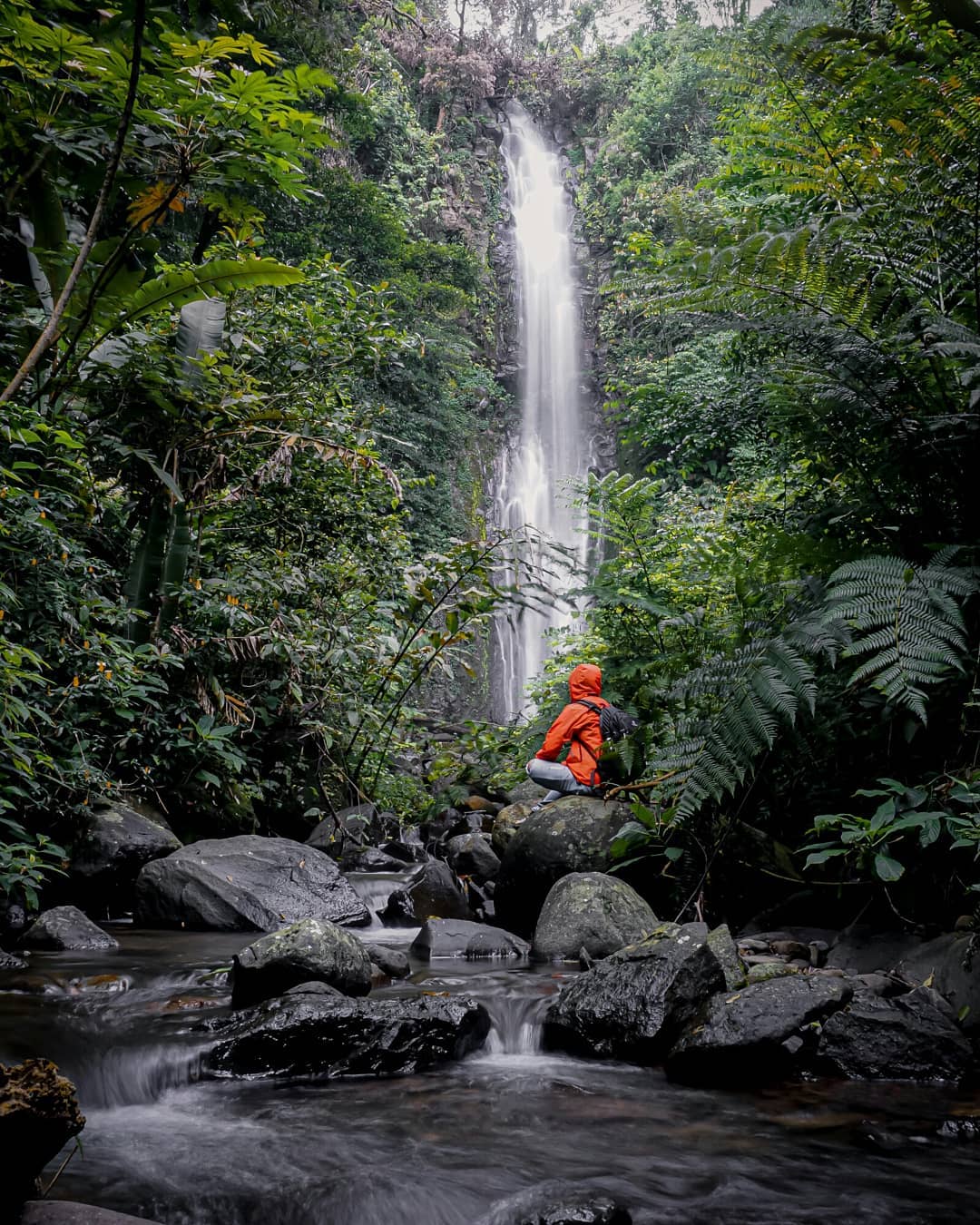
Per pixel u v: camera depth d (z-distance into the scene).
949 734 3.78
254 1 9.21
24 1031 3.00
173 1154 2.35
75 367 5.52
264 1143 2.42
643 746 5.01
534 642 19.81
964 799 3.26
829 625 3.61
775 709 3.94
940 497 3.92
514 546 6.61
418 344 7.75
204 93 4.92
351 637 6.65
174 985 3.63
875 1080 2.90
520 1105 2.70
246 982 3.32
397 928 5.13
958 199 3.60
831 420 3.98
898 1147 2.39
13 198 5.66
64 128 5.55
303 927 3.49
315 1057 2.96
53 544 4.94
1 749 4.45
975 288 3.68
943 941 3.44
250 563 6.83
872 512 4.08
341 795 7.43
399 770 8.90
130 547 6.41
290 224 15.60
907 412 3.81
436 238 23.45
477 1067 3.07
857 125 3.81
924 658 3.28
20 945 4.24
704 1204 2.09
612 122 27.75
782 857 4.30
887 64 3.65
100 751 5.60
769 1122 2.56
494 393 23.61
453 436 19.38
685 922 4.40
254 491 6.54
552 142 29.56
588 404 24.70
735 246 3.82
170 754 5.91
